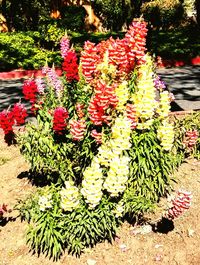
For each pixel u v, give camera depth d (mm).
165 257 4559
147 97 4418
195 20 23891
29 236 4488
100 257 4594
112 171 4121
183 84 12023
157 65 6160
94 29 26422
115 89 4578
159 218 5082
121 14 26047
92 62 4555
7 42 17953
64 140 5016
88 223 4375
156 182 5090
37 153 5078
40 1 22984
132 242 4773
